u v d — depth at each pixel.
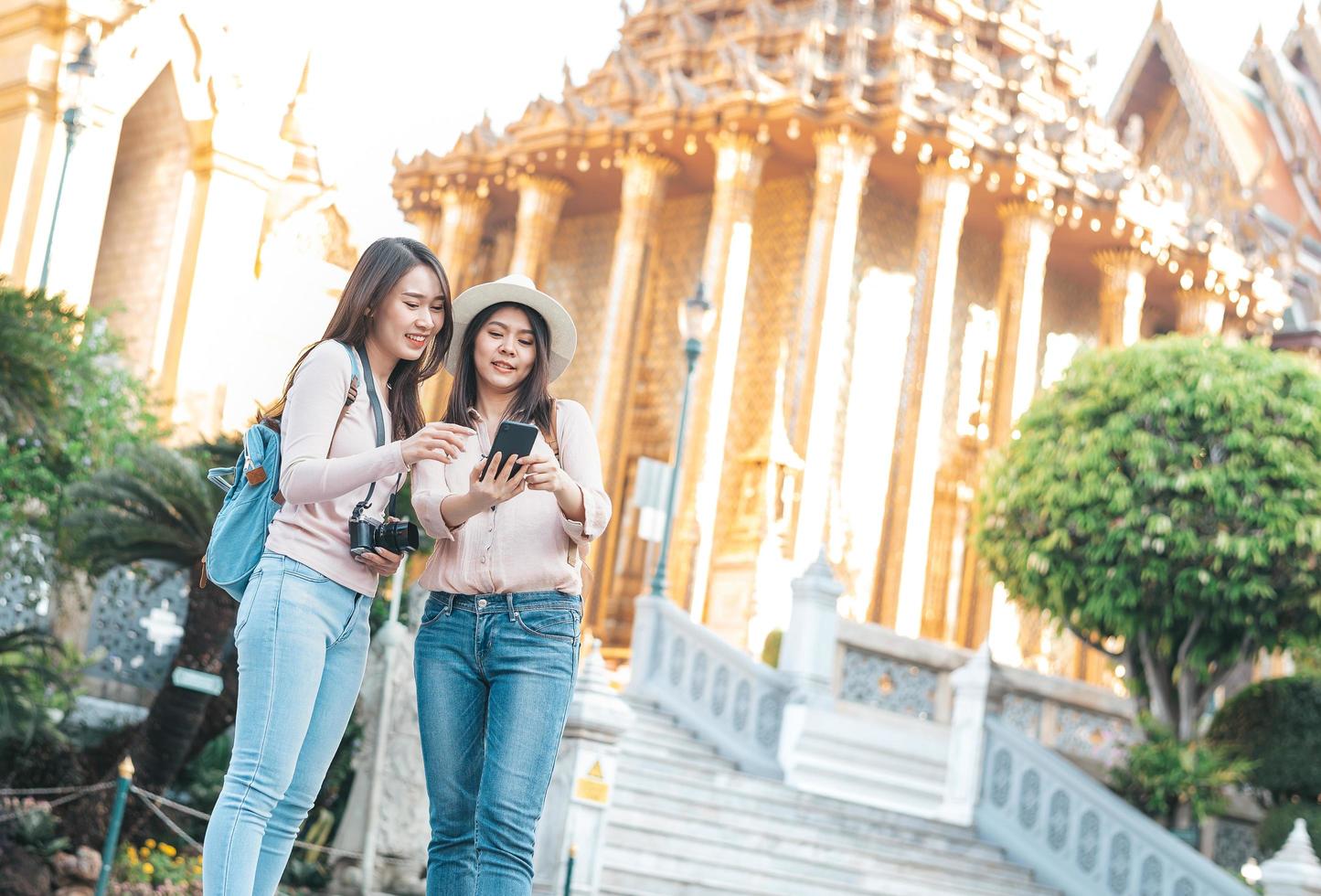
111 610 14.98
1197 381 21.08
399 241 4.05
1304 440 20.83
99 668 14.79
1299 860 14.18
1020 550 21.69
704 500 29.23
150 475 12.07
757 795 15.63
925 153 30.61
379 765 12.63
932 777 18.14
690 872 13.48
